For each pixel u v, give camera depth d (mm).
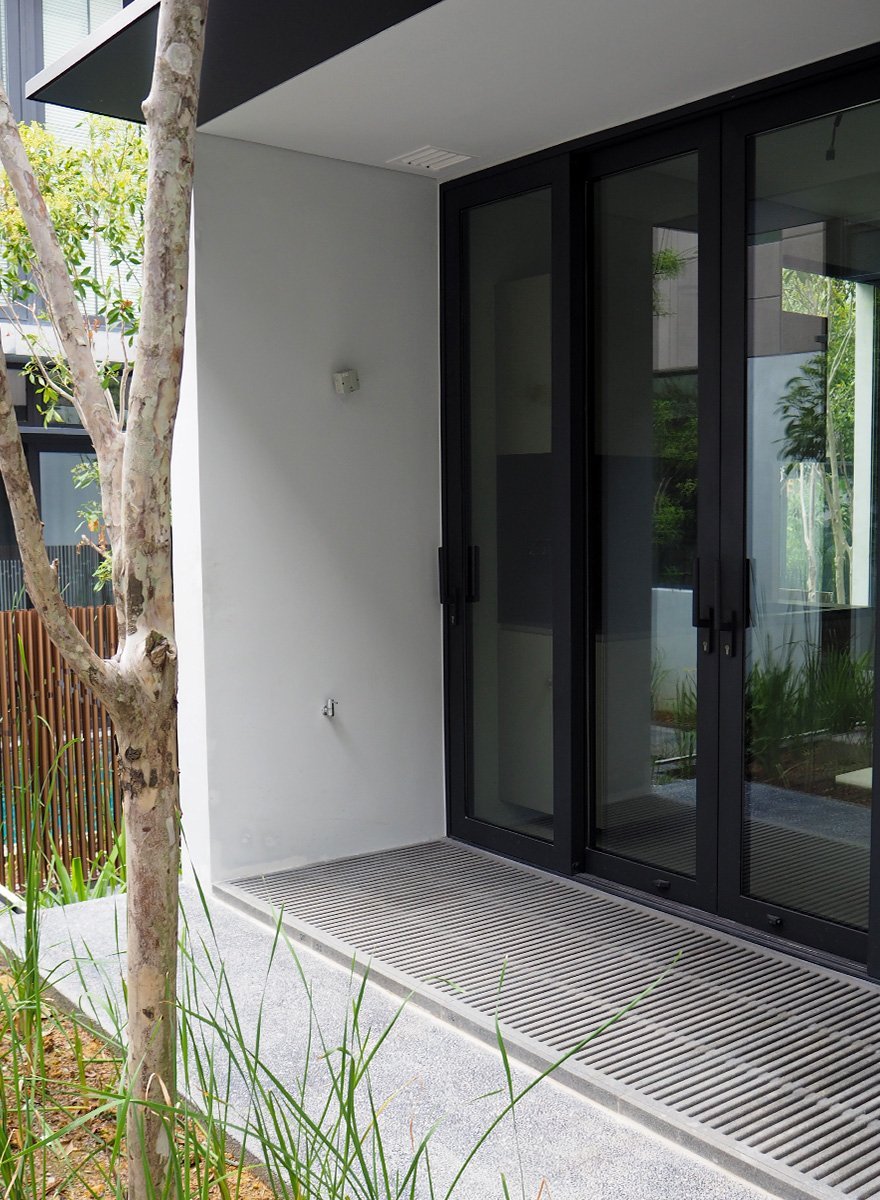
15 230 5410
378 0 2961
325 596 4543
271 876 4410
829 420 3465
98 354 6680
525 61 3424
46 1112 2359
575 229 4199
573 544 4242
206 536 4230
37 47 8266
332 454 4535
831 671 3498
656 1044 2955
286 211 4355
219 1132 2109
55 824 5000
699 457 3840
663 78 3553
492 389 4602
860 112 3342
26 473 1630
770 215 3602
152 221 1793
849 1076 2777
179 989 3352
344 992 3369
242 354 4281
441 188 4773
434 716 4910
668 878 4027
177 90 1786
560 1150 2496
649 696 4094
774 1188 2328
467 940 3715
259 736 4395
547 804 4488
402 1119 2613
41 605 1641
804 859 3613
